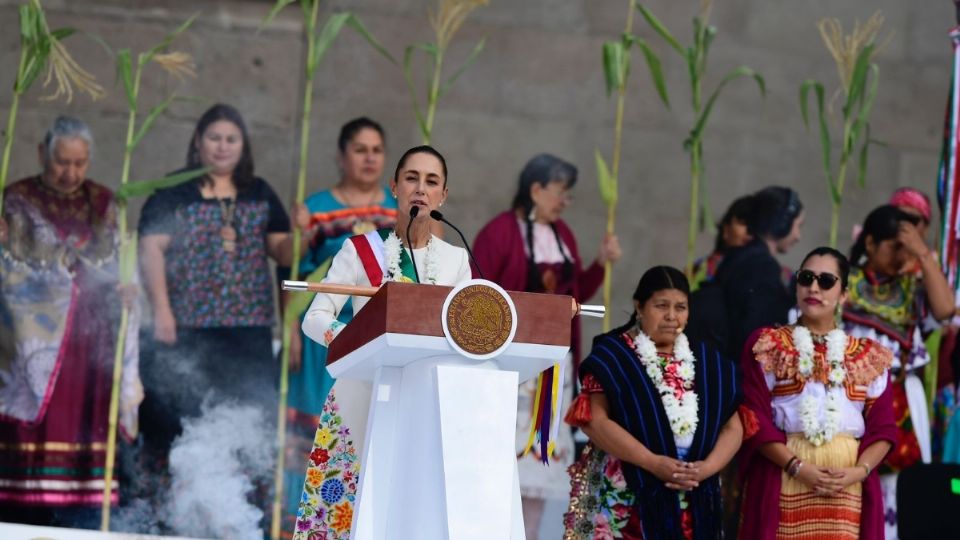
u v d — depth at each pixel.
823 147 21.36
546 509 19.48
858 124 21.12
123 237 19.50
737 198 22.98
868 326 18.80
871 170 23.52
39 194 19.84
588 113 22.81
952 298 18.89
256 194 20.72
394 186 11.80
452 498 9.03
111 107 20.80
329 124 21.66
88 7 21.03
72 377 19.23
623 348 13.77
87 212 19.97
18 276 19.38
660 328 13.81
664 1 23.41
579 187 22.50
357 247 11.71
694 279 21.94
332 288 9.81
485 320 9.29
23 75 18.92
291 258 20.44
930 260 18.89
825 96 23.66
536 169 21.94
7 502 18.72
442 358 9.36
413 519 9.29
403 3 22.31
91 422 19.23
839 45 21.14
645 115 23.03
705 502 13.31
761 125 23.31
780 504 14.04
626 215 22.61
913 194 22.81
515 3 22.80
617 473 13.43
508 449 9.20
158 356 19.69
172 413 19.61
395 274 11.62
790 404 14.38
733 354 21.22
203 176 20.52
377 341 9.31
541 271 21.22
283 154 21.22
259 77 21.41
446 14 20.73
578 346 21.19
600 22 23.05
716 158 23.11
